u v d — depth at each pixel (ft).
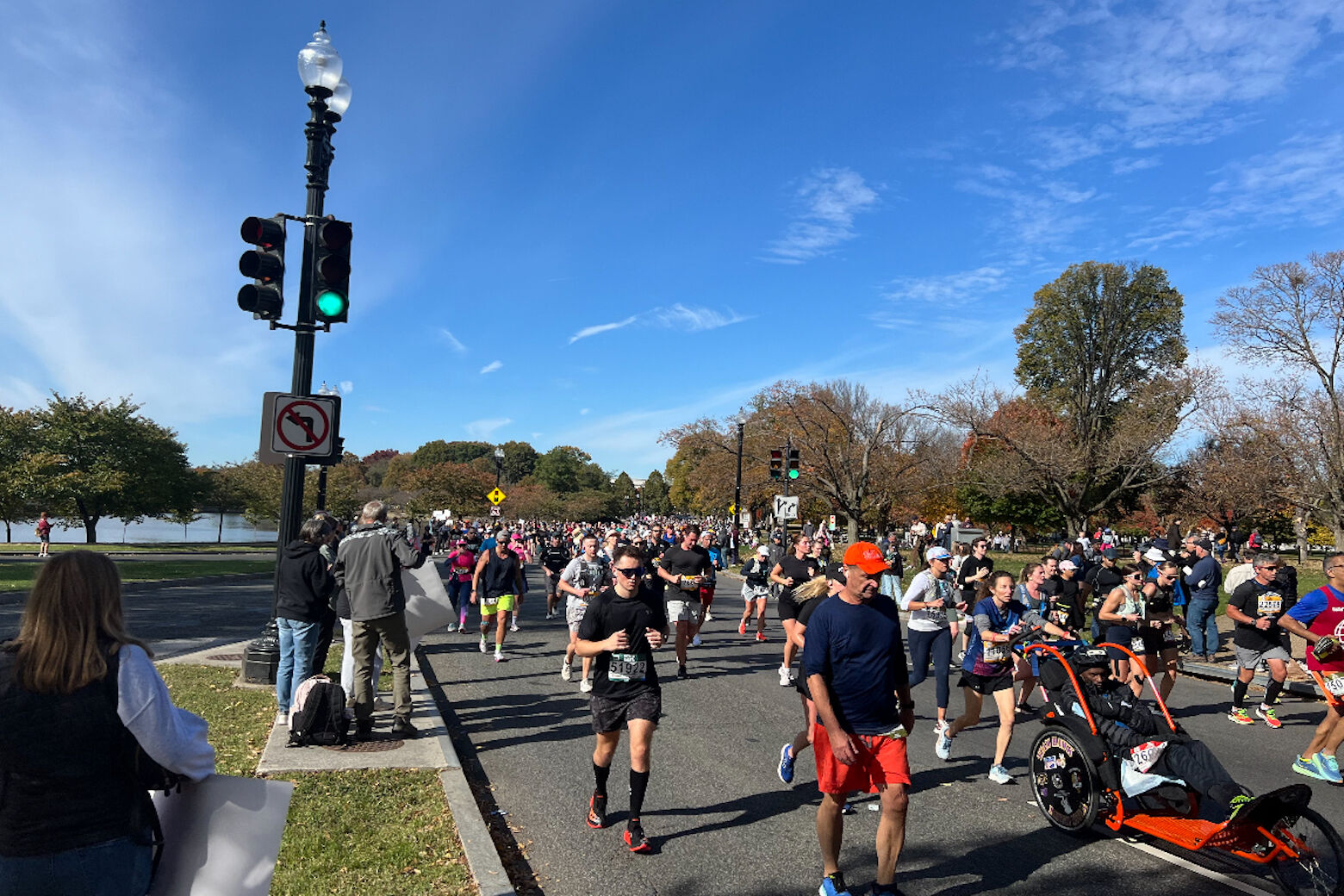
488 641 46.26
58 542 173.88
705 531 40.34
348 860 14.85
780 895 14.93
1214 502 119.55
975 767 23.65
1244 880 16.03
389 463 477.36
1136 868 16.57
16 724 7.13
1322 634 23.67
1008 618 22.90
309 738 21.63
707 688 34.04
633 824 16.78
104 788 7.41
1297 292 103.71
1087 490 123.34
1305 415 99.55
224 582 75.31
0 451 146.00
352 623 23.13
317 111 27.99
